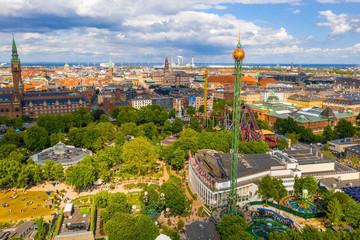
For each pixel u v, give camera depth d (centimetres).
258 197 17862
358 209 15038
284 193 17550
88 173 19162
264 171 19162
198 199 18800
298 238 12225
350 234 12862
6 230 13888
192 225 14512
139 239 13150
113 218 13888
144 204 16312
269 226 15550
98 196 16688
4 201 17975
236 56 14325
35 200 18150
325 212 16325
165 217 16412
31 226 14425
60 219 14162
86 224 13938
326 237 12331
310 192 18350
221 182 17375
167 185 17450
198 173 19075
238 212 16288
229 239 12419
